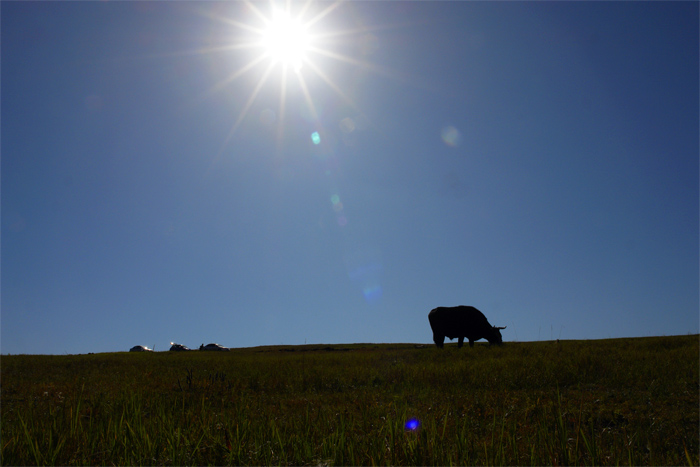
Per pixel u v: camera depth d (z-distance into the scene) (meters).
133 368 16.19
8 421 6.20
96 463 4.52
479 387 9.60
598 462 4.30
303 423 5.71
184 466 4.38
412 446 4.38
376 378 11.32
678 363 11.39
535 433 5.21
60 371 15.77
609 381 9.57
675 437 5.47
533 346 20.31
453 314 25.33
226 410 6.92
